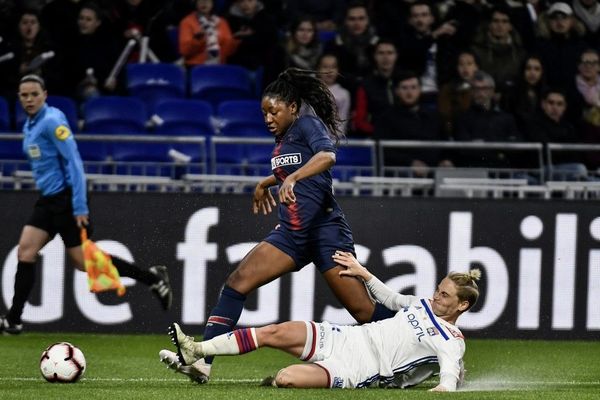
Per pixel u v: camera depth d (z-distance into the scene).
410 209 38.00
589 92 49.31
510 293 38.19
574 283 38.34
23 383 24.30
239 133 46.69
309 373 22.73
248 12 50.38
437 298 23.56
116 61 49.06
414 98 45.53
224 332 24.48
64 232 33.22
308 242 24.56
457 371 22.77
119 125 46.28
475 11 49.62
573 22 50.12
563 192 41.28
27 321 37.09
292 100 24.39
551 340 38.28
